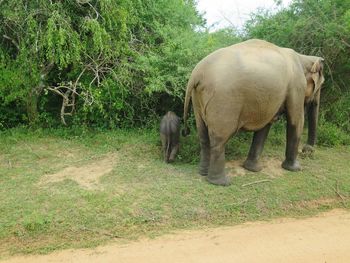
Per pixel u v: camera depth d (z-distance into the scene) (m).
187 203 5.77
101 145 8.03
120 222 5.28
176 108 9.40
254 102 6.02
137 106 9.29
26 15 7.95
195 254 4.66
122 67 8.59
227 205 5.82
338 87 9.67
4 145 7.85
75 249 4.77
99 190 6.00
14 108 9.14
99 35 7.91
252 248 4.81
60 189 6.04
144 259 4.55
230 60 5.96
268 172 7.00
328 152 8.31
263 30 9.62
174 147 7.24
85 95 8.25
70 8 8.43
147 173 6.72
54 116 9.37
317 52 9.20
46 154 7.48
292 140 6.97
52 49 7.83
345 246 4.90
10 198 5.70
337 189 6.53
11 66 8.30
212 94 5.97
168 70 8.52
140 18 9.38
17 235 4.93
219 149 6.23
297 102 6.68
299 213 5.91
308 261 4.53
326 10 9.17
